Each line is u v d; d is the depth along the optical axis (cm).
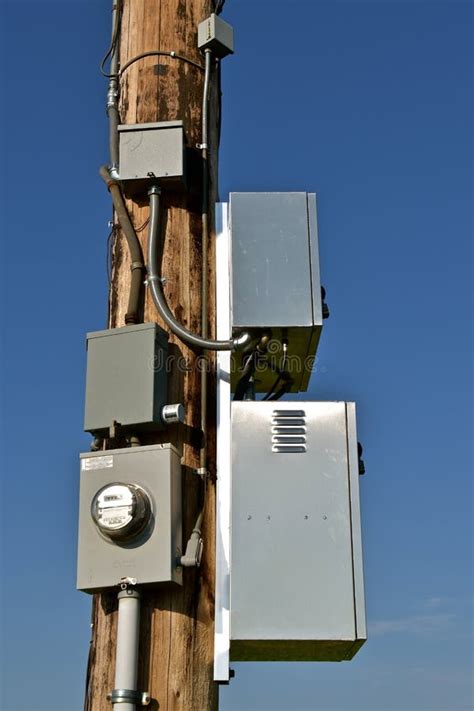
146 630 314
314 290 358
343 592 322
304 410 343
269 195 371
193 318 361
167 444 321
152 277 359
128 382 335
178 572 314
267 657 347
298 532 329
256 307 354
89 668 320
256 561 325
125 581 309
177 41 400
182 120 385
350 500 333
